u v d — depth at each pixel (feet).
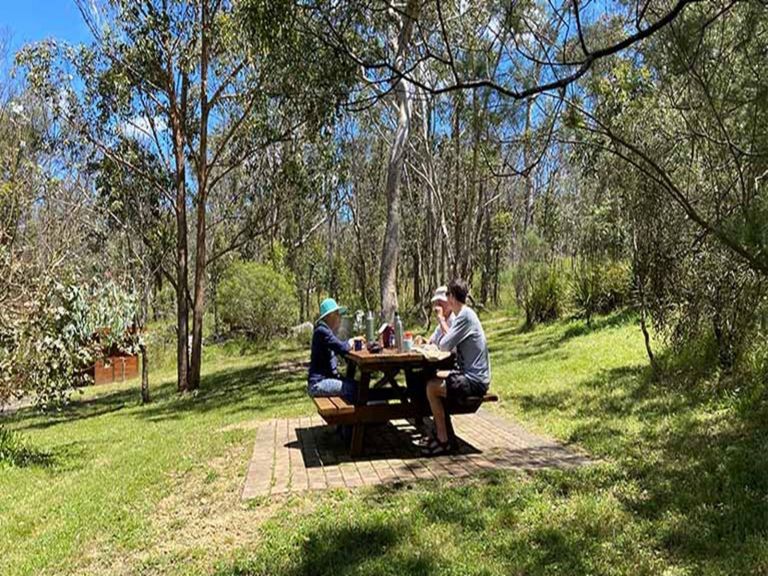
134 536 13.23
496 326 66.90
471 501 13.32
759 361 20.33
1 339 23.63
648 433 17.80
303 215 85.87
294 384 41.65
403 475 15.75
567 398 23.71
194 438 23.75
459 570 10.32
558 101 15.99
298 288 93.40
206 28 43.78
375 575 10.36
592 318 46.91
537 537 11.35
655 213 23.40
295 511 13.71
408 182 102.42
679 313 24.14
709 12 10.74
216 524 13.53
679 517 11.67
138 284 44.09
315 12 14.05
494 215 94.43
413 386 18.21
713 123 13.07
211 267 86.02
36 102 39.73
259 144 47.47
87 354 25.86
